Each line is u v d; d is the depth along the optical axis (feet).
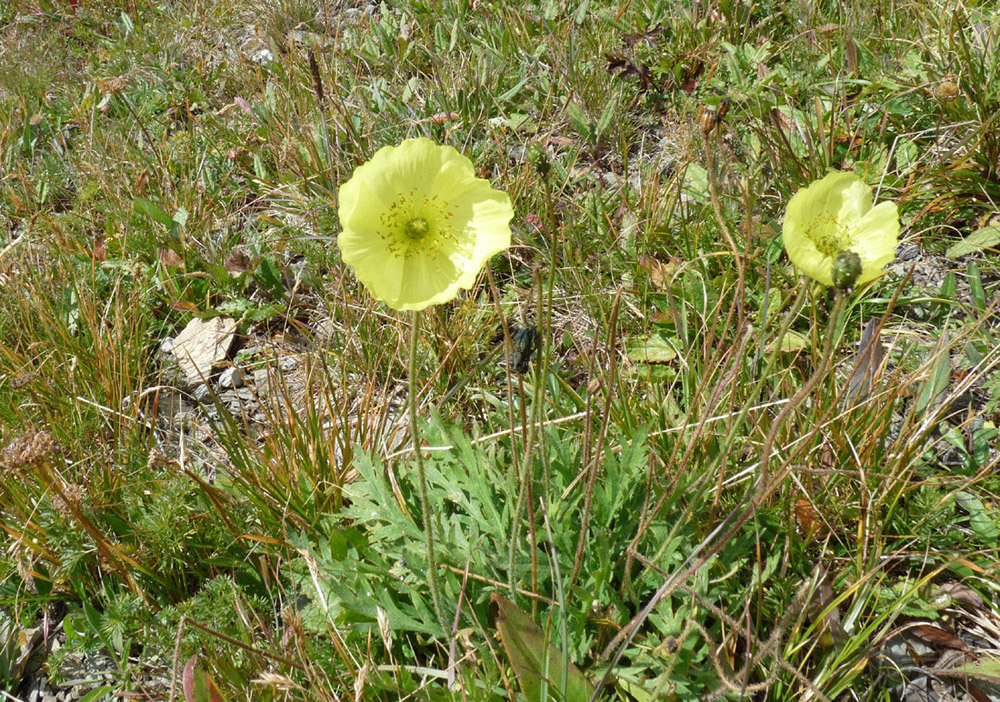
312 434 1.46
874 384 1.44
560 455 1.33
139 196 2.10
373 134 2.22
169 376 1.76
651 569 1.24
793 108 2.01
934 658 1.24
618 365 1.65
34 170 2.21
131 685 1.28
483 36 2.65
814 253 0.98
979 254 1.76
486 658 1.16
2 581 1.36
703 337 1.66
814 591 1.24
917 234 1.73
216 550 1.37
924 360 1.56
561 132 2.22
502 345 1.72
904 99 2.00
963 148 1.85
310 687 1.19
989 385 1.48
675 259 1.77
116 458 1.51
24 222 2.04
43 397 1.61
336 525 1.33
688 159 1.71
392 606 1.22
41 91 2.66
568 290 1.82
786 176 1.91
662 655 1.13
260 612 1.34
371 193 0.94
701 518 1.31
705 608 1.19
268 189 2.17
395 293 0.94
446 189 0.95
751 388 1.50
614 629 1.20
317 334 1.85
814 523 1.28
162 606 1.36
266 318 1.91
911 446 1.36
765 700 1.17
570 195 2.08
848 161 1.95
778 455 1.34
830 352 0.95
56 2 3.39
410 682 1.17
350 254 0.93
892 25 2.25
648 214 1.87
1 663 1.35
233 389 1.76
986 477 1.40
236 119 2.46
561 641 1.14
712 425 1.35
